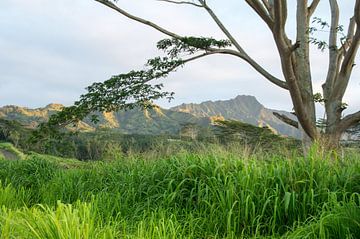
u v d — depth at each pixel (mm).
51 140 13375
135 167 8195
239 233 5457
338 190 5734
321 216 4723
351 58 13156
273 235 5105
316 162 6445
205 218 5637
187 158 7520
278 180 6012
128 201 6781
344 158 7438
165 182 6949
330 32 14938
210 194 6121
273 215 5512
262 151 8008
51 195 7977
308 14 14031
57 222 3852
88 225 4066
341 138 13195
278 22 11242
